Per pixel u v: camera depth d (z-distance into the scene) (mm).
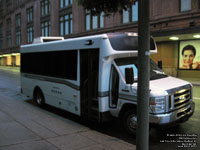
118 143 4570
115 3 4941
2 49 55719
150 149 4488
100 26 24453
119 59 5609
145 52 2670
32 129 5301
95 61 5734
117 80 5430
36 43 9516
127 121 5250
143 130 2736
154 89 4723
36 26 37875
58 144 4359
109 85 5605
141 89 2711
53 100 7641
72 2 28281
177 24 17312
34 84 8891
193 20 16234
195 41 17844
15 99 10188
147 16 2648
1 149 3988
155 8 18812
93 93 5848
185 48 18562
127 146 4391
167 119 4598
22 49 9883
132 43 5766
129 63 5637
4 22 54688
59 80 7203
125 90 5180
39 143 4363
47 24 34406
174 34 16844
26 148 4070
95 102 5773
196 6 16125
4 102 8875
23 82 9898
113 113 5586
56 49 7352
